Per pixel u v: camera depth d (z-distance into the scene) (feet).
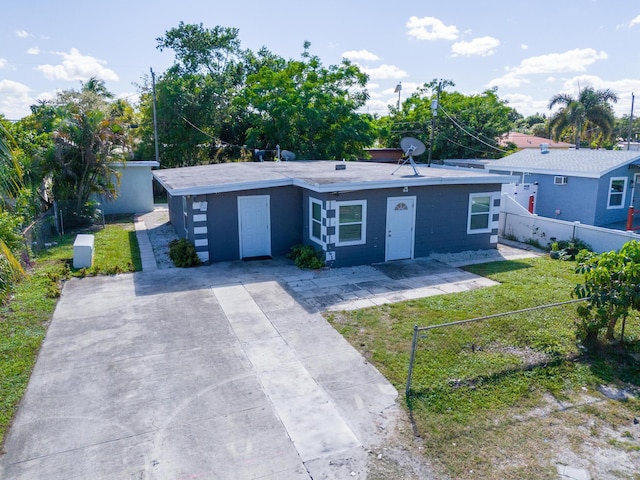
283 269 43.98
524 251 51.78
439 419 20.74
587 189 64.03
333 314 32.45
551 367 25.16
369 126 103.71
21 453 18.42
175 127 103.14
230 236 47.21
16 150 27.55
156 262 46.57
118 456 18.29
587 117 128.47
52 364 25.43
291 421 20.57
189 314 32.60
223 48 131.95
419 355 26.30
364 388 23.16
